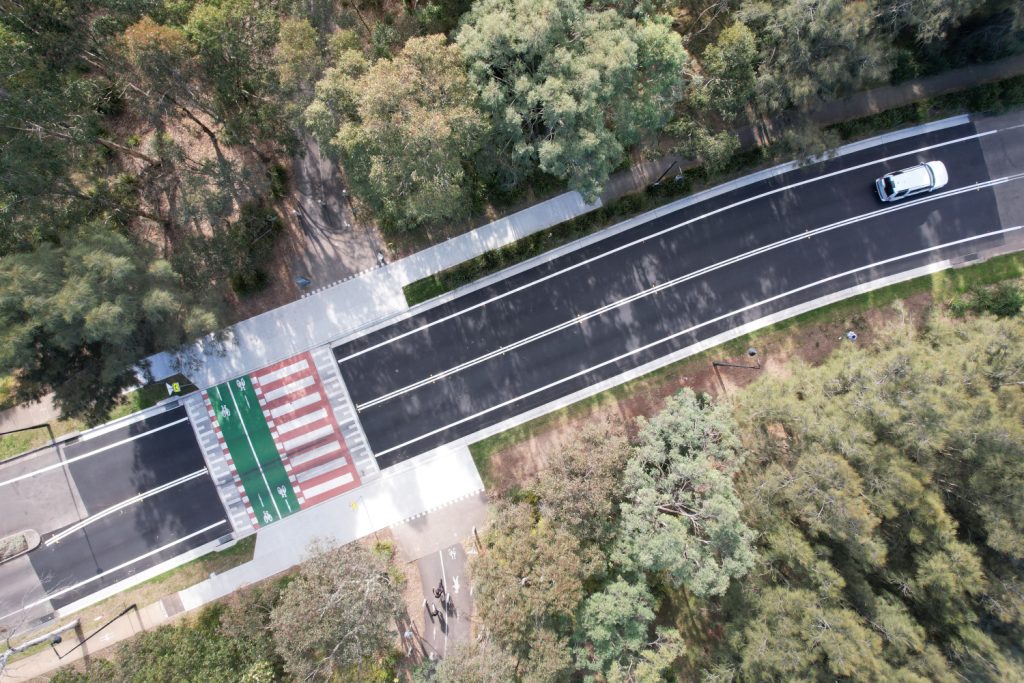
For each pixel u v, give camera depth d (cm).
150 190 4391
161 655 3888
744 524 3719
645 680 3600
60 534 4453
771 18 3578
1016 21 3778
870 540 3453
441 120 3228
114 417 4475
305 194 4494
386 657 4322
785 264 4512
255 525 4503
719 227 4519
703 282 4531
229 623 3956
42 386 3750
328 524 4516
